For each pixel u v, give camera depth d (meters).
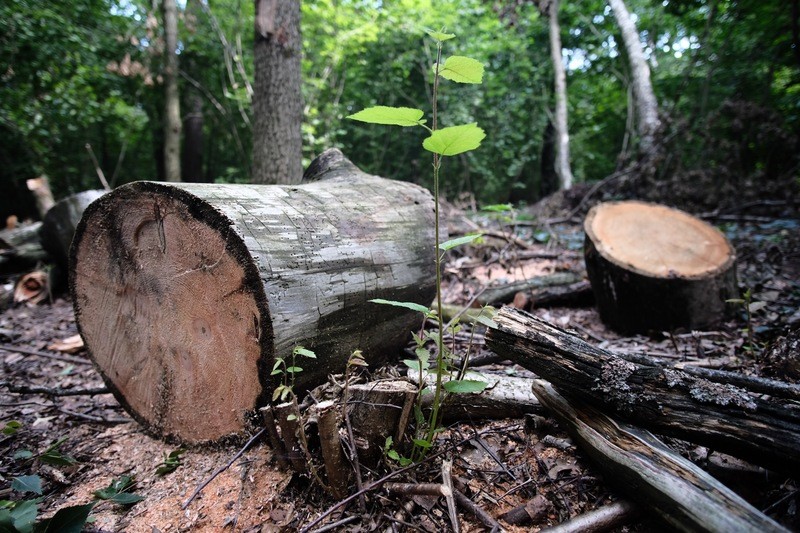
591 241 3.24
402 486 1.37
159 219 1.64
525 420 1.73
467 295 3.65
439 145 1.19
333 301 1.67
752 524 1.04
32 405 2.35
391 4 9.81
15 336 3.57
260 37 4.80
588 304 3.71
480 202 11.38
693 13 9.78
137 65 7.18
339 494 1.38
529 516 1.37
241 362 1.56
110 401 2.41
